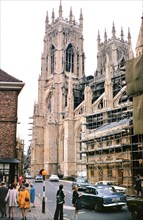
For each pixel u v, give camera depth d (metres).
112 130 49.47
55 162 96.81
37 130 107.69
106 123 64.12
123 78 82.38
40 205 28.72
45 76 114.44
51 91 107.12
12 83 32.16
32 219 20.42
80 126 87.69
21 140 87.25
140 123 32.12
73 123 90.38
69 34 112.81
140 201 19.42
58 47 109.12
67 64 110.06
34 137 108.88
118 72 82.94
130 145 43.19
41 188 48.84
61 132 98.25
